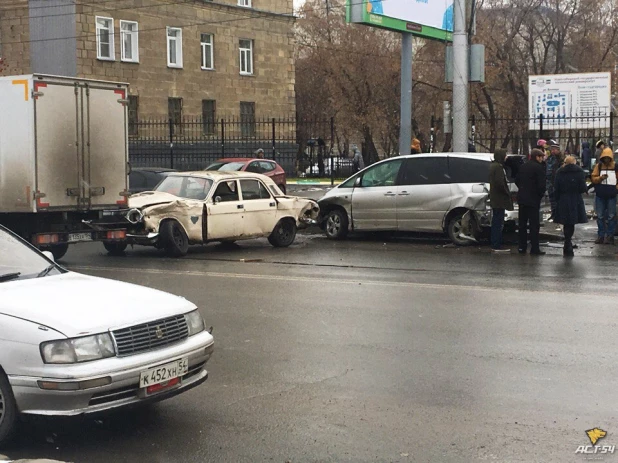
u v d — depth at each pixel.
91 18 38.03
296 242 18.34
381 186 17.94
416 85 53.75
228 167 27.62
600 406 6.31
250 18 46.31
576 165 15.10
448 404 6.39
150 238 15.11
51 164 14.02
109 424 6.02
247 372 7.35
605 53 50.38
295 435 5.76
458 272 13.25
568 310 9.86
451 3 29.28
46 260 6.88
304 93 59.97
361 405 6.40
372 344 8.30
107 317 5.54
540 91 34.97
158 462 5.29
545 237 17.86
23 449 5.51
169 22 41.94
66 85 14.19
